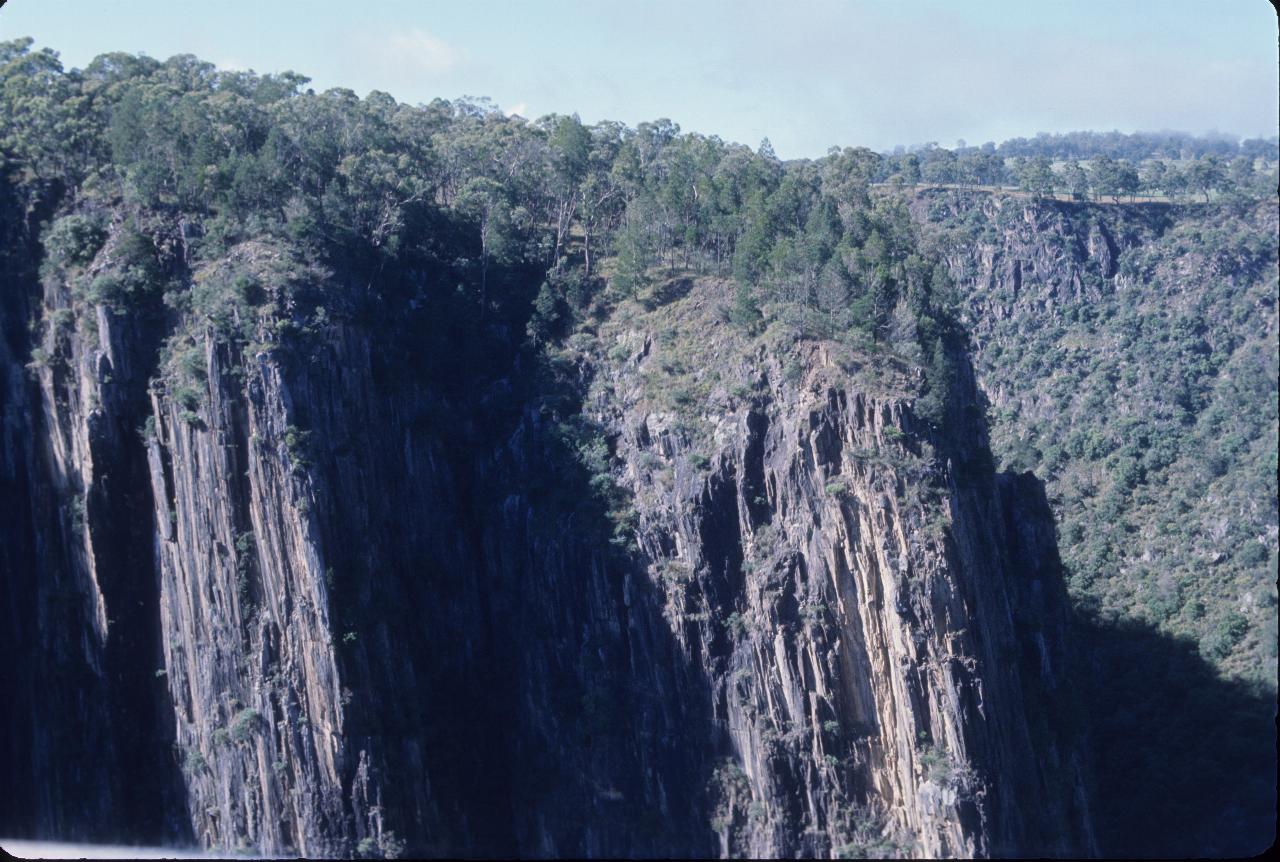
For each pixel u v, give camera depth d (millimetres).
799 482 151875
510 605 163125
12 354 154250
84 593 149500
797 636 149125
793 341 157250
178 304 151750
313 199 162875
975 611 149000
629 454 161125
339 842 143625
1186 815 156625
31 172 162125
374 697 147375
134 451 150625
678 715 153125
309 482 146500
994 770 146000
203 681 146625
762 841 147250
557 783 154625
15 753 149625
